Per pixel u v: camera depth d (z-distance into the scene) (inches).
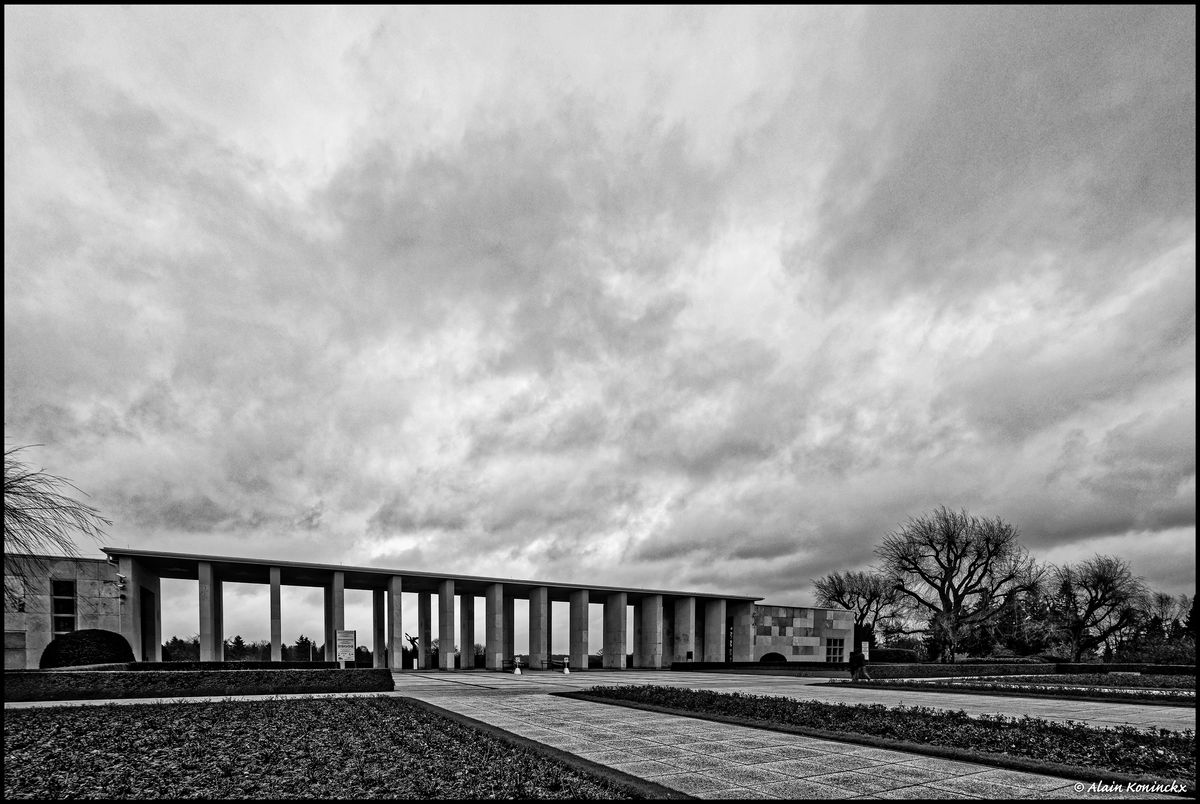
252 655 2613.2
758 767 394.3
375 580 1931.6
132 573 1493.6
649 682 1226.0
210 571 1579.7
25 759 394.9
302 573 1766.7
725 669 1899.6
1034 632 2111.2
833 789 344.2
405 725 527.2
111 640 1083.3
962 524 2101.4
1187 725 585.0
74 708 633.6
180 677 794.2
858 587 2827.3
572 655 2100.1
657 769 389.1
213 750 423.2
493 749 426.9
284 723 536.7
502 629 2096.5
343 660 1066.1
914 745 450.3
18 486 673.6
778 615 2434.8
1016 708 728.3
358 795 318.7
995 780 362.0
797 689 1050.7
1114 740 462.0
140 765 380.5
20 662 1278.3
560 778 350.3
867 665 1371.8
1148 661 2181.3
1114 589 2119.8
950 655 2032.5
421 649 2121.1
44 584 1321.4
